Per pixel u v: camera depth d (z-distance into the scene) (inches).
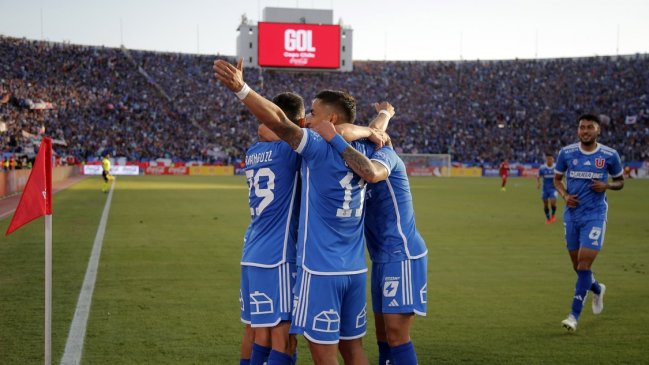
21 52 2287.2
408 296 170.1
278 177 168.1
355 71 2785.4
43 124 2009.1
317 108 165.5
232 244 488.7
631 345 229.3
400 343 172.7
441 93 2655.0
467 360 211.0
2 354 210.4
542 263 415.2
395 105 2598.4
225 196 1051.9
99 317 261.4
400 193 171.9
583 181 277.7
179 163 2110.0
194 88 2484.0
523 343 231.5
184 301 292.8
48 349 176.2
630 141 2277.3
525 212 806.5
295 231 169.6
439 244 505.7
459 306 290.5
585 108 2464.3
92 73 2351.1
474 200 1018.1
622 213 808.9
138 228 589.9
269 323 164.9
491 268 394.6
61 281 337.7
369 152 169.2
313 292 154.8
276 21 2778.1
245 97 145.6
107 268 378.9
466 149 2378.2
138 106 2284.7
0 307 276.7
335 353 156.6
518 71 2714.1
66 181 1539.1
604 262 422.6
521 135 2420.0
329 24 2556.6
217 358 209.2
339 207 156.1
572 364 207.0
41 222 634.2
